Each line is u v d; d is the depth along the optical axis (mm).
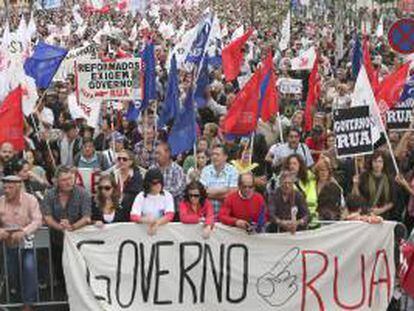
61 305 15602
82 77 20578
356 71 30438
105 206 15969
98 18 79625
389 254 15633
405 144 20375
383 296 15664
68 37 51812
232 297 15445
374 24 77188
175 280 15305
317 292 15586
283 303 15523
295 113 24359
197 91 26234
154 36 53062
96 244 15078
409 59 24203
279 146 20906
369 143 17484
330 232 15547
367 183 17859
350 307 15609
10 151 17312
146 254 15219
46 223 15297
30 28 35875
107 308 15008
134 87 20641
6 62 23000
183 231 15281
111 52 40000
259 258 15461
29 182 17656
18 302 15461
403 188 17969
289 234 15445
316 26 74875
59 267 15586
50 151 21375
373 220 15547
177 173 18250
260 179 18672
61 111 26281
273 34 65625
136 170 17812
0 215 15055
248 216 15516
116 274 15141
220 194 17578
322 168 17047
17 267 15328
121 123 25188
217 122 26062
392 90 21078
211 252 15352
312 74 23906
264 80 20906
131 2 74250
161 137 21484
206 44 25391
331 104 29734
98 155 19984
